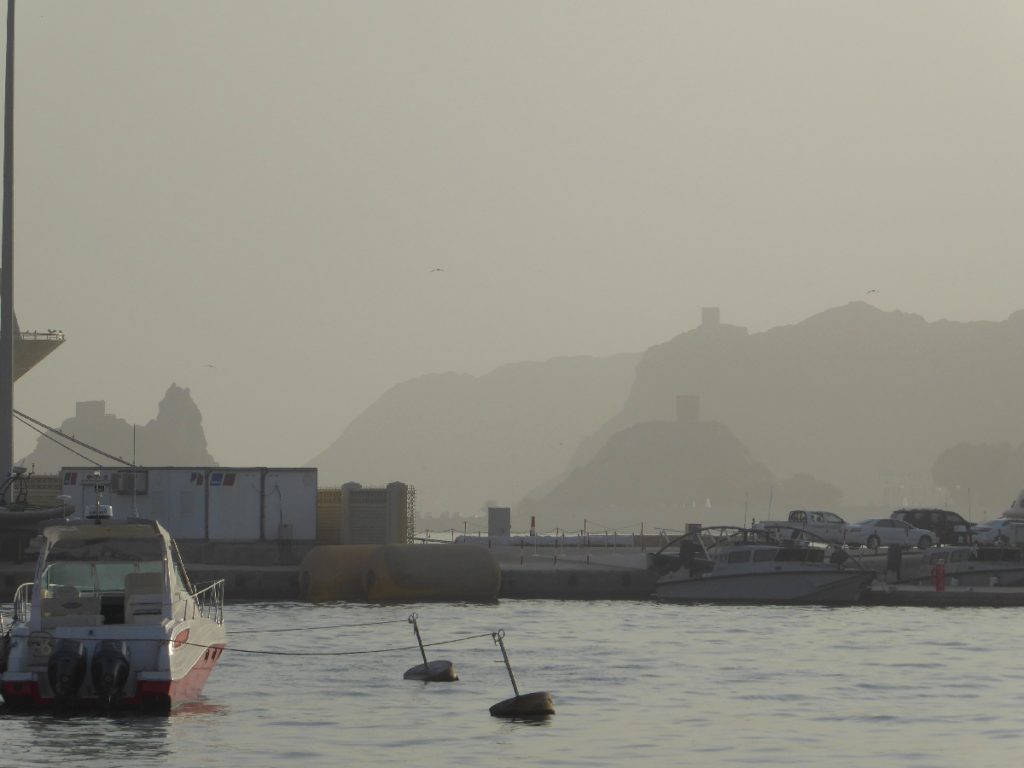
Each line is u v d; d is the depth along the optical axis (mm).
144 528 107438
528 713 105312
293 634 157625
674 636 160125
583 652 144500
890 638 159750
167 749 91438
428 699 113250
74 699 100000
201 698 112438
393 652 142375
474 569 199125
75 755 89375
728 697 115500
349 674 127000
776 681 124812
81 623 104688
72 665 98750
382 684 121375
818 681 125062
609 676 127438
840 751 92375
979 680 126312
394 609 188125
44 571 106188
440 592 198375
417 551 198750
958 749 93188
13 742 93188
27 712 101438
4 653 104438
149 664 100812
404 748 92625
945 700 114562
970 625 175125
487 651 144875
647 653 144000
